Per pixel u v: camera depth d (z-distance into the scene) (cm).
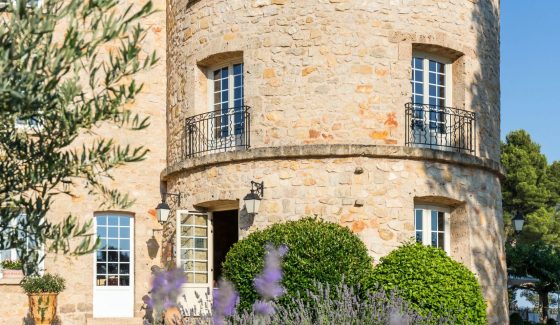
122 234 1568
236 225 1798
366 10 1331
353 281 1143
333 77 1316
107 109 492
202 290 1412
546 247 2214
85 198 1521
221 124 1436
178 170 1448
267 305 565
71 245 1473
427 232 1371
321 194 1289
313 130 1312
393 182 1297
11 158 503
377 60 1325
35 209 507
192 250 1418
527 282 2295
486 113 1459
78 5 464
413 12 1355
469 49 1426
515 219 1730
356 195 1280
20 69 450
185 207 1442
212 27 1422
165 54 1602
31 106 452
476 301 1148
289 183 1304
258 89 1350
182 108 1484
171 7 1561
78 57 464
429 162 1330
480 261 1388
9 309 1460
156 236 1568
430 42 1363
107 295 1545
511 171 3625
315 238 1163
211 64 1458
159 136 1582
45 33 459
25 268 513
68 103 478
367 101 1314
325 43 1322
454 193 1355
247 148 1350
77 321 1502
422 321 925
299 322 858
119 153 524
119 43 1480
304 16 1337
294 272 1132
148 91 1580
